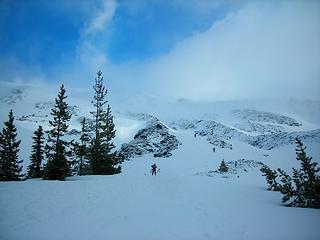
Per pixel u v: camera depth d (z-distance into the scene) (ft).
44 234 35.53
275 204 62.18
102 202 55.77
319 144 339.16
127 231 37.76
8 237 33.94
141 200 60.39
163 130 350.02
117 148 383.86
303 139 385.50
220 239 35.14
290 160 276.41
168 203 58.49
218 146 340.80
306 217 47.62
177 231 38.24
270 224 42.65
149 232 37.52
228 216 47.78
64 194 60.95
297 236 36.63
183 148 307.17
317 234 37.60
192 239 35.04
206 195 71.97
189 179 113.09
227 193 77.82
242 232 38.19
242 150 343.67
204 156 278.87
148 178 103.04
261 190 88.38
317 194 57.41
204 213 49.78
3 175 137.49
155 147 307.17
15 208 46.96
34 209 47.11
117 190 71.31
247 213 50.49
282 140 425.28
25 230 36.65
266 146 435.12
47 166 115.55
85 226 39.42
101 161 137.18
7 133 144.25
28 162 271.49
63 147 120.37
